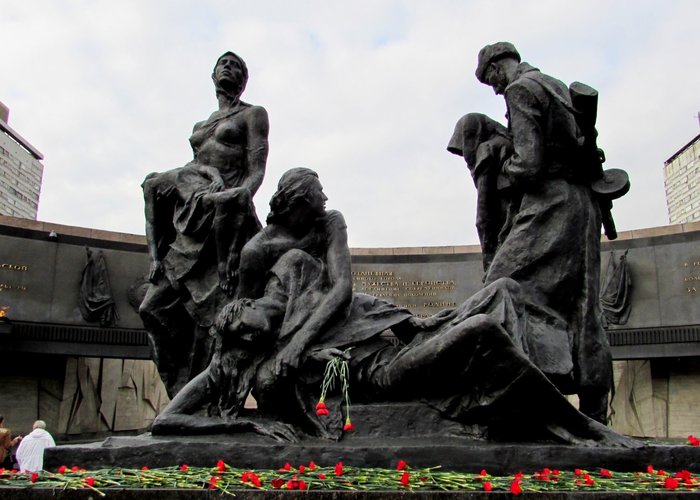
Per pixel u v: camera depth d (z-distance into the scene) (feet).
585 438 13.29
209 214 21.25
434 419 14.12
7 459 31.01
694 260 45.52
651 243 47.21
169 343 22.30
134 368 56.49
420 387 14.35
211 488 10.78
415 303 50.65
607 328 46.85
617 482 11.39
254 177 22.80
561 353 15.43
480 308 14.84
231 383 14.75
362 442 13.55
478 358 13.32
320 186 17.31
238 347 14.92
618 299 46.96
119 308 48.78
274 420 14.69
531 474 12.53
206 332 21.47
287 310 15.58
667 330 45.16
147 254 50.44
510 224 18.03
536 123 17.02
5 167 156.56
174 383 22.24
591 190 17.51
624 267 47.32
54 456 13.01
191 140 23.93
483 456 12.73
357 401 14.98
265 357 15.05
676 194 160.35
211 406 14.89
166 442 13.21
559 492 10.37
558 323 16.12
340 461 12.85
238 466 12.98
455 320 14.89
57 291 47.47
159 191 22.65
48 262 47.67
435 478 11.43
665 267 46.34
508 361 13.10
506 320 14.49
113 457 13.03
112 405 53.78
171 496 10.62
